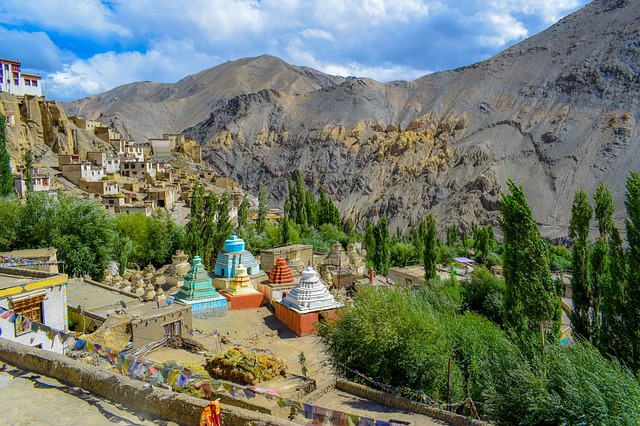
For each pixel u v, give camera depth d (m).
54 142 125.62
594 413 19.38
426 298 38.34
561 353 23.14
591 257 34.88
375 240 85.81
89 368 12.78
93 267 52.31
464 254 109.50
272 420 11.18
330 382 26.58
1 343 14.16
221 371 28.64
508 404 21.83
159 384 14.95
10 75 123.50
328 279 63.03
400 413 23.23
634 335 28.00
